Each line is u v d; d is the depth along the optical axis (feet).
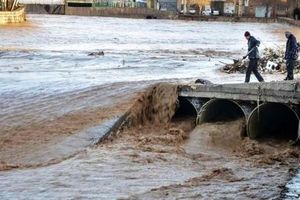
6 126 72.18
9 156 61.77
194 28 327.26
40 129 70.90
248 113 78.43
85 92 88.79
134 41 223.51
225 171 57.16
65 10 417.08
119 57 152.25
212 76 111.04
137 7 425.28
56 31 252.62
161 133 77.00
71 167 56.49
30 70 119.75
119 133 73.36
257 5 440.86
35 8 416.26
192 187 49.47
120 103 80.33
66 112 77.77
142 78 106.83
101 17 402.93
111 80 102.37
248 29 335.67
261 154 69.97
